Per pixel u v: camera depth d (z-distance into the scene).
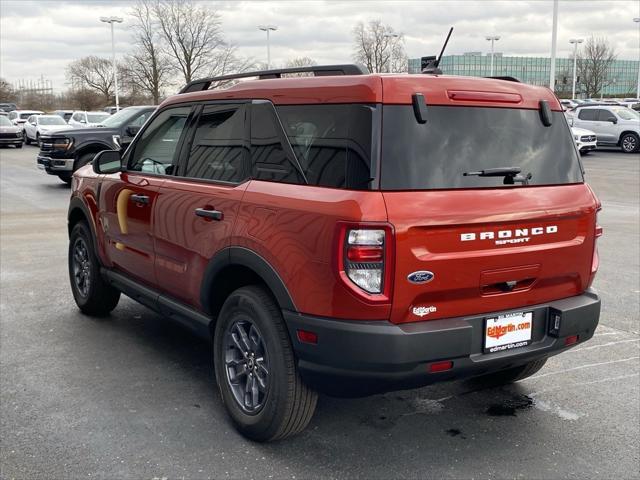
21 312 5.85
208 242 3.75
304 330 3.10
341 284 2.93
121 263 4.95
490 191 3.18
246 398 3.59
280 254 3.21
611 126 26.27
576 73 59.06
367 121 3.01
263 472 3.25
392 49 44.09
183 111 4.37
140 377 4.41
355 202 2.92
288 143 3.39
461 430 3.70
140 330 5.39
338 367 3.03
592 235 3.59
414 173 3.01
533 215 3.26
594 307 3.54
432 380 3.10
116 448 3.46
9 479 3.15
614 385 4.34
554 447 3.51
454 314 3.12
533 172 3.40
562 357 4.86
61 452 3.41
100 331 5.35
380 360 2.93
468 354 3.10
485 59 62.50
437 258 2.99
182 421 3.78
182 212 4.02
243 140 3.70
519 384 4.36
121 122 15.73
